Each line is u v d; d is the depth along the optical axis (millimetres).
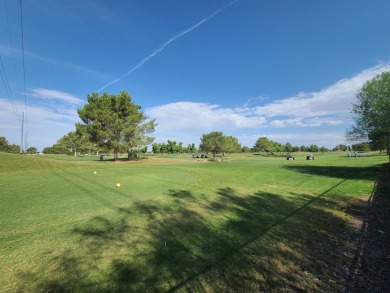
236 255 4930
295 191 12273
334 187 13250
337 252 5086
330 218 7488
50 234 6207
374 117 18547
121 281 4031
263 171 23156
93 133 40219
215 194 11523
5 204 9406
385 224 6859
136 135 43938
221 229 6492
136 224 6977
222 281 4008
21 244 5578
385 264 4574
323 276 4168
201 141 69812
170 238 5895
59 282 4023
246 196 11047
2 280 4094
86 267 4500
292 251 5125
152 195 11219
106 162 40719
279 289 3783
